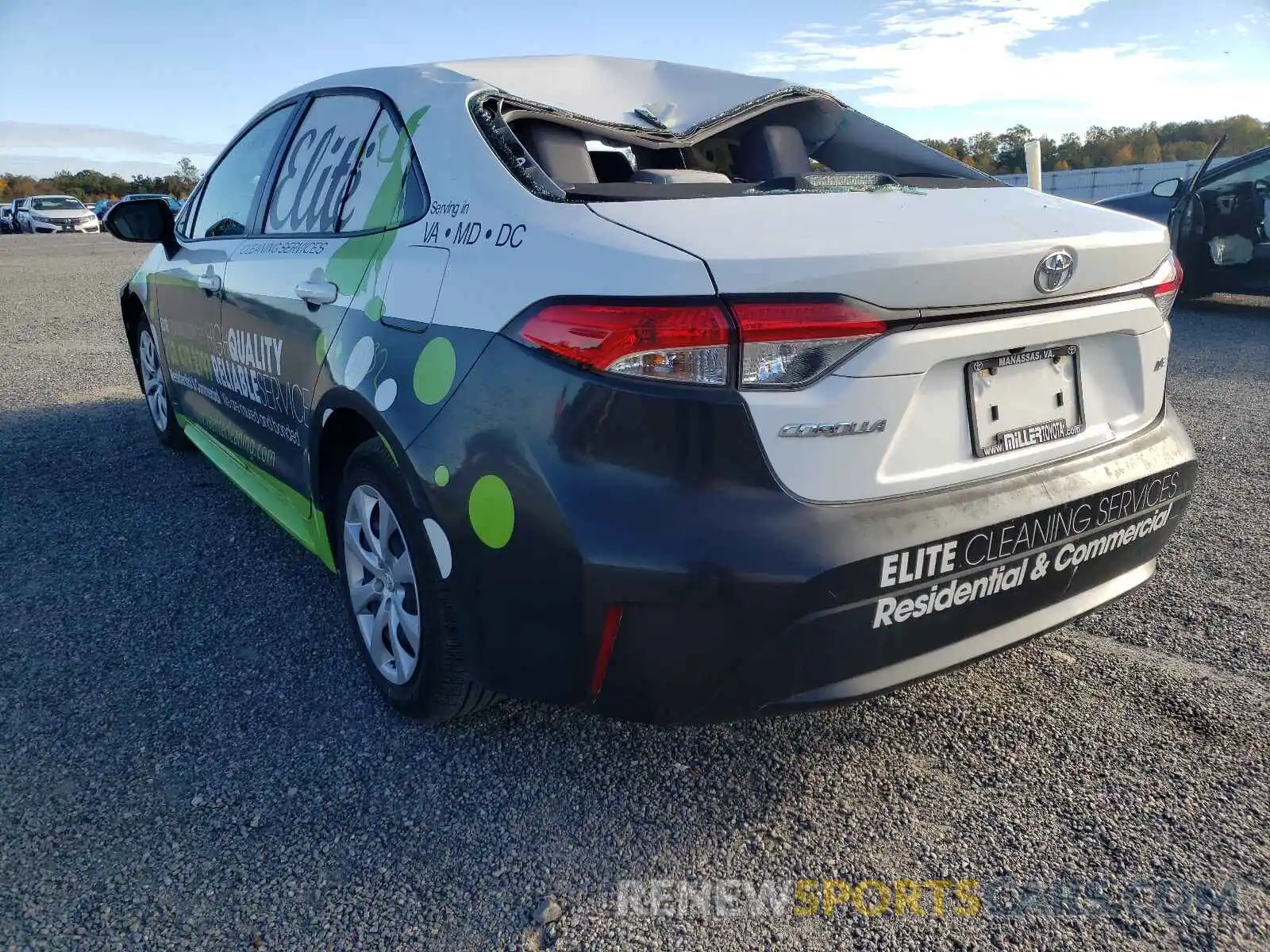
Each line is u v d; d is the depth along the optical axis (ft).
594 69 9.53
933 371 6.09
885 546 5.78
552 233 6.32
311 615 10.07
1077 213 7.42
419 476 6.69
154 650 9.32
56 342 26.22
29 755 7.61
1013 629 6.73
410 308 7.20
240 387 10.77
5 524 12.55
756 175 10.74
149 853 6.55
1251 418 17.24
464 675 7.18
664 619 5.68
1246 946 5.77
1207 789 7.20
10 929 5.86
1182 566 11.06
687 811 7.04
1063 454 6.86
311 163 9.77
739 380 5.53
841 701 6.02
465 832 6.80
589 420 5.74
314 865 6.47
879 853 6.61
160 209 13.17
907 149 10.41
